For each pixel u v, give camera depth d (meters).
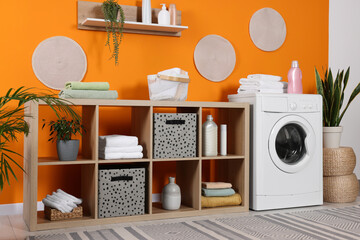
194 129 2.75
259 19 3.56
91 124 2.55
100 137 2.61
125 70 3.12
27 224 2.46
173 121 2.68
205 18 3.38
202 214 2.75
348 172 3.21
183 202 2.95
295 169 2.95
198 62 3.34
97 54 3.04
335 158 3.15
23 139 2.84
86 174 2.65
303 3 3.76
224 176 3.15
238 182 2.96
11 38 2.80
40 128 2.88
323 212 2.83
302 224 2.49
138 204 2.59
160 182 3.22
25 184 2.61
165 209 2.77
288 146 3.04
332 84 3.35
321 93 3.35
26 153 2.57
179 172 3.03
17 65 2.82
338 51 3.93
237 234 2.27
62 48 2.92
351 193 3.19
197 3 3.35
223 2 3.44
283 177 2.93
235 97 3.12
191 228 2.39
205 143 2.85
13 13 2.80
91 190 2.54
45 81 2.88
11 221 2.59
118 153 2.54
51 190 2.92
